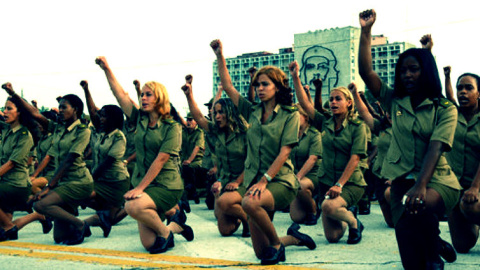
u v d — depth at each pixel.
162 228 4.59
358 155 5.05
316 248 4.77
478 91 4.38
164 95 4.64
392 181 3.40
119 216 6.19
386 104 3.43
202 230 5.96
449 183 3.30
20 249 4.76
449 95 5.43
